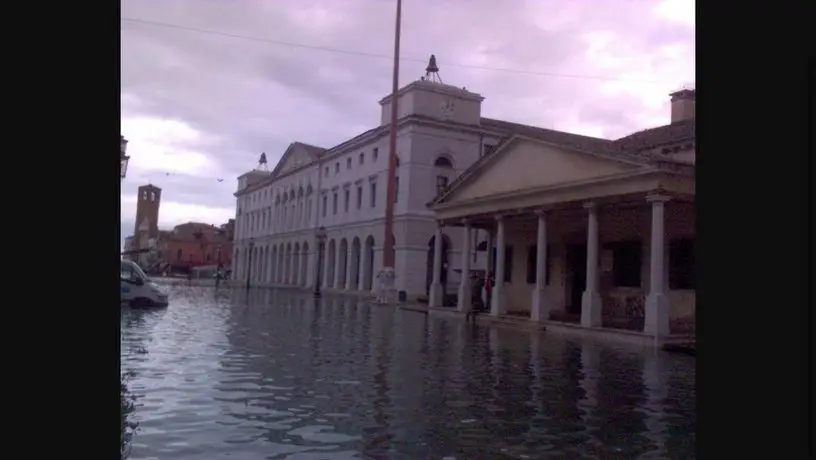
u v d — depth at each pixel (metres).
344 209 51.78
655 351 15.98
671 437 7.16
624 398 9.45
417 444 6.60
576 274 24.38
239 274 82.62
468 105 43.19
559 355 14.54
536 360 13.52
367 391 9.31
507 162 24.62
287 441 6.54
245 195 82.56
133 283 25.50
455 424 7.51
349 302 36.66
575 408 8.64
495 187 25.33
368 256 47.41
